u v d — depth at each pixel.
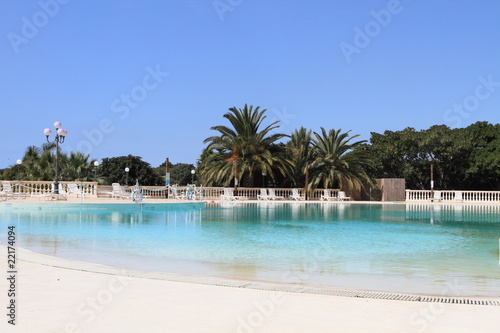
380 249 9.66
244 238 11.34
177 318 4.23
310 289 5.45
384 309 4.59
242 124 42.09
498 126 47.66
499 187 49.59
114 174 57.41
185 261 8.04
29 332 3.81
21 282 5.59
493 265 7.84
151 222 15.68
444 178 50.72
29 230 12.67
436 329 3.98
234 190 37.59
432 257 8.68
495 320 4.25
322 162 42.03
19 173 42.19
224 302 4.79
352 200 41.81
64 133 24.97
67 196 28.70
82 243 10.16
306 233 12.67
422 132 49.16
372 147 50.44
